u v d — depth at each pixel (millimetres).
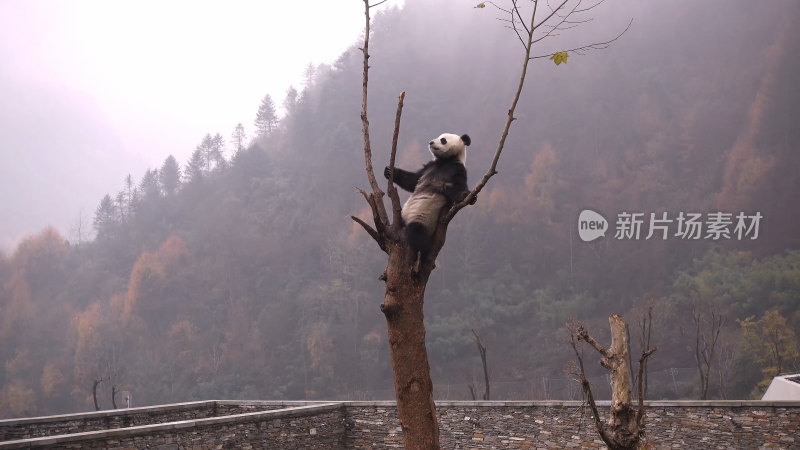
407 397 4898
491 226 100875
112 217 133875
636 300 81750
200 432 13375
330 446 16031
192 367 88500
